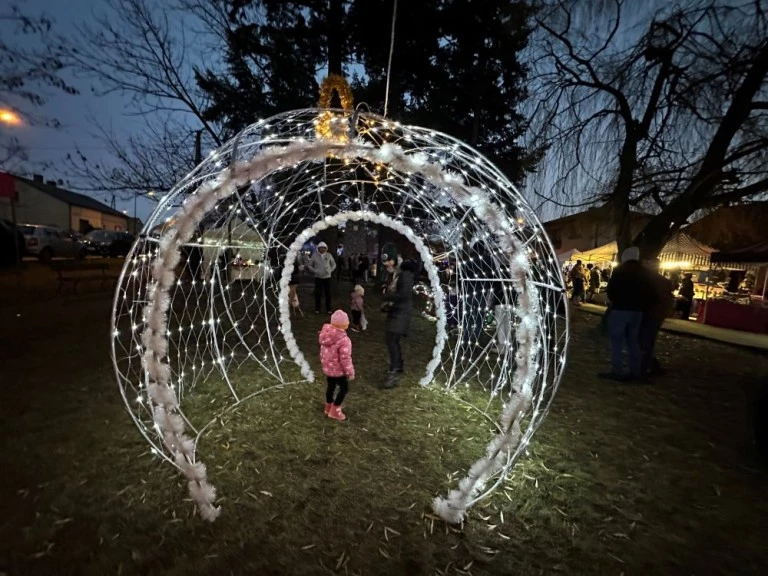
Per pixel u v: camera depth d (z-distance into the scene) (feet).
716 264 51.72
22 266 52.75
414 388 16.48
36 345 20.06
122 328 24.43
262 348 22.22
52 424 11.82
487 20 39.29
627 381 18.72
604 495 9.52
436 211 20.52
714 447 12.19
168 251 7.66
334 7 40.83
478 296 21.56
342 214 18.13
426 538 7.81
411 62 41.34
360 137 9.71
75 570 6.75
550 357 22.65
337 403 13.10
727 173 30.96
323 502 8.78
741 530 8.44
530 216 11.45
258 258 40.73
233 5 38.65
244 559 7.11
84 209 119.44
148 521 7.98
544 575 7.04
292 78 40.50
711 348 28.94
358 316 27.68
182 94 39.17
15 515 7.99
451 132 43.42
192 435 11.77
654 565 7.37
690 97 29.48
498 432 12.59
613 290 18.42
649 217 37.58
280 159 7.95
